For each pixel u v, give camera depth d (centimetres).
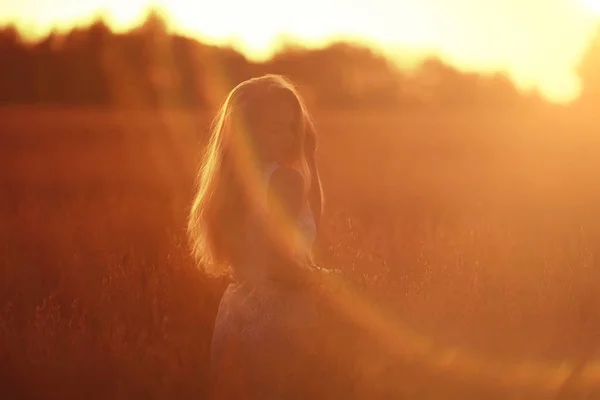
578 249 764
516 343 564
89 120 4019
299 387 385
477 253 747
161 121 3928
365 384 440
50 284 743
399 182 1678
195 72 5266
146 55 5250
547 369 541
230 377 388
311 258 389
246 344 385
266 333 380
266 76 401
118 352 561
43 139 3253
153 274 666
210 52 5306
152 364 545
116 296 645
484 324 579
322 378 394
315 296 387
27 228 1042
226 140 391
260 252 379
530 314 604
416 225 1024
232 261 391
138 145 2997
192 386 531
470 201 1335
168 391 528
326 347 400
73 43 5225
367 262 625
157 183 1683
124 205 1220
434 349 532
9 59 5128
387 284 582
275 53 5309
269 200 366
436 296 606
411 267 655
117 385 531
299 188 366
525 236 889
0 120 3875
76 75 5178
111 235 964
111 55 5197
